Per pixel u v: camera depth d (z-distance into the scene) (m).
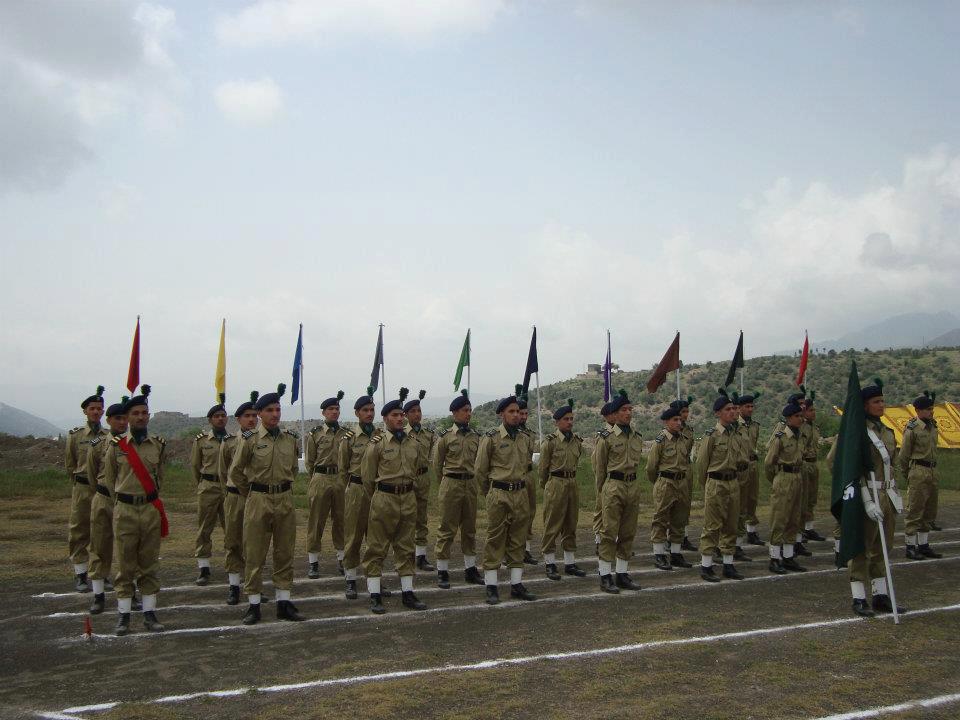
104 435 9.10
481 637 7.82
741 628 8.02
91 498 9.96
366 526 9.88
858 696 6.06
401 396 9.33
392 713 5.77
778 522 11.02
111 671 6.89
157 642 7.77
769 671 6.63
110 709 5.96
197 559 11.14
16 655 7.37
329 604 9.40
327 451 11.21
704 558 10.62
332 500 11.27
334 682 6.49
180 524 14.95
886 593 8.73
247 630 8.20
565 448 10.82
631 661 6.93
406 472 9.17
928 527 11.83
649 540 13.81
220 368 16.78
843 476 8.60
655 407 48.03
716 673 6.60
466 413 10.84
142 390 8.55
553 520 10.81
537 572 11.29
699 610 8.84
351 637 7.89
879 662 6.88
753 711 5.75
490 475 9.62
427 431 12.60
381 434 9.27
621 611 8.82
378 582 8.99
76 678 6.72
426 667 6.86
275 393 8.70
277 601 8.66
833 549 12.94
